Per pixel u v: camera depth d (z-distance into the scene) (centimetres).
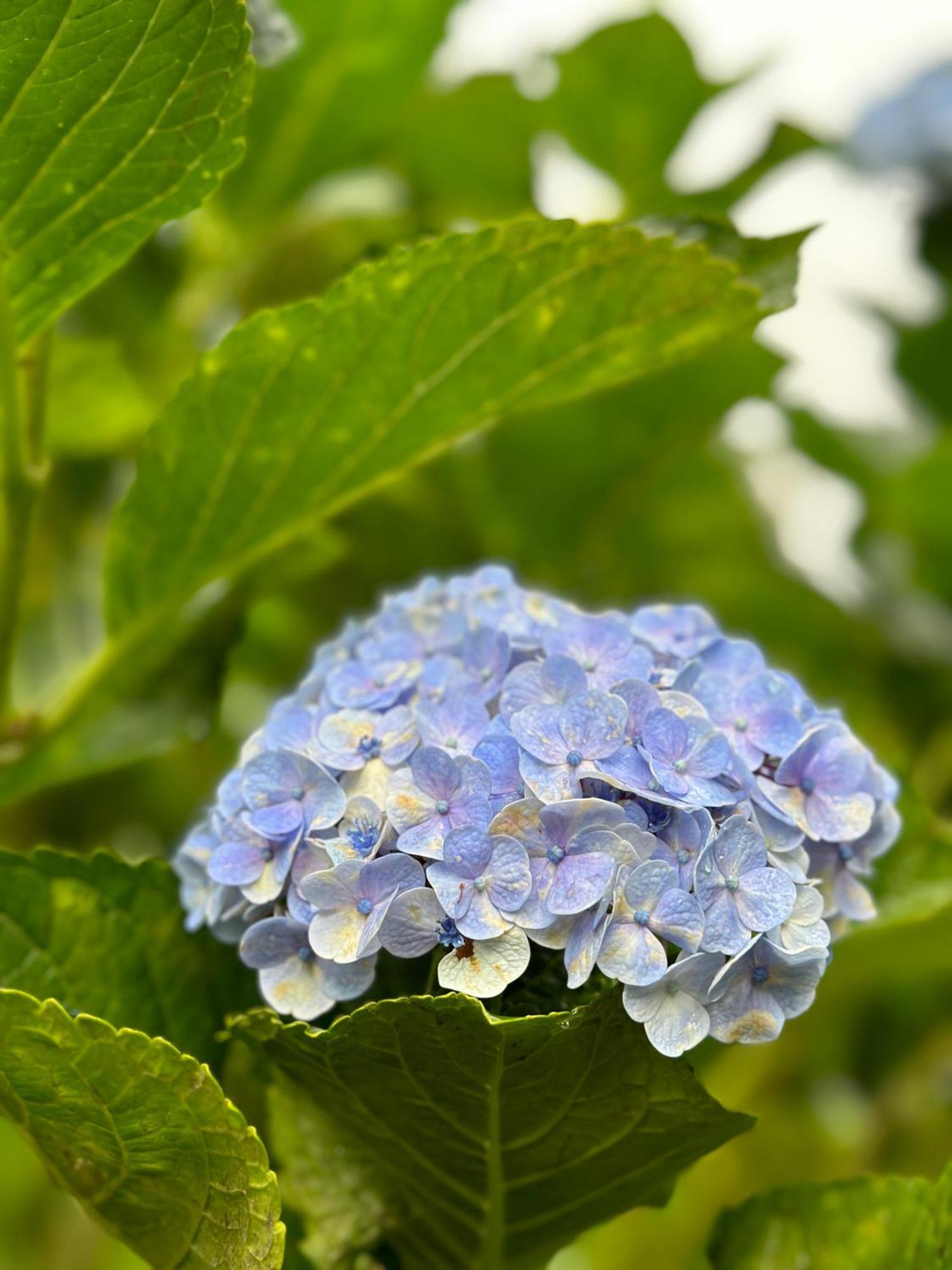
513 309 100
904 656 140
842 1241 98
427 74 133
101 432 124
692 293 100
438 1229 97
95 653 132
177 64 94
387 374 102
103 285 129
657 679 93
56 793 137
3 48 92
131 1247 94
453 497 133
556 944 89
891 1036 142
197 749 137
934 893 105
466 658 94
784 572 140
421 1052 90
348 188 134
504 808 89
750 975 89
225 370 101
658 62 131
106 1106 89
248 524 106
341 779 92
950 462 133
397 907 89
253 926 91
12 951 98
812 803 93
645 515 138
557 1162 93
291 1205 99
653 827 90
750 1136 135
